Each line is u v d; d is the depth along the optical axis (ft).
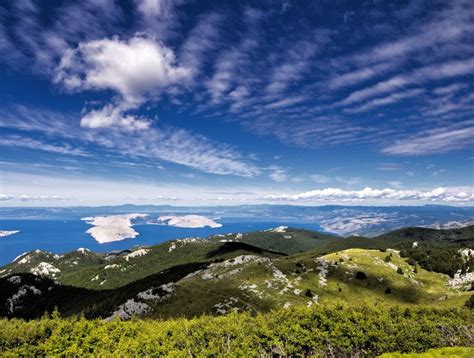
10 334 84.43
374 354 98.43
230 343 87.66
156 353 82.07
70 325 91.56
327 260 512.22
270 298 350.84
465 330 116.16
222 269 509.76
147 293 319.47
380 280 460.55
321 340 95.66
